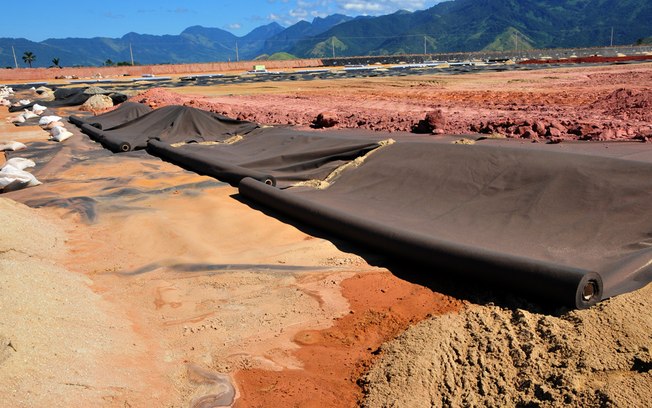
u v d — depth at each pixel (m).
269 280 6.30
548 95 22.41
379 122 16.27
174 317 5.60
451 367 4.32
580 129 11.82
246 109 23.38
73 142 17.98
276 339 5.08
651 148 9.60
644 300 4.62
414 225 7.38
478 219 7.31
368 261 6.71
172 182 11.78
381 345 4.84
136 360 4.64
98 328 4.97
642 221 6.20
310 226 8.20
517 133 12.27
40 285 5.34
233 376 4.55
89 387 3.97
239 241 7.80
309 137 12.84
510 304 5.12
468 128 13.90
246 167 11.63
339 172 10.35
